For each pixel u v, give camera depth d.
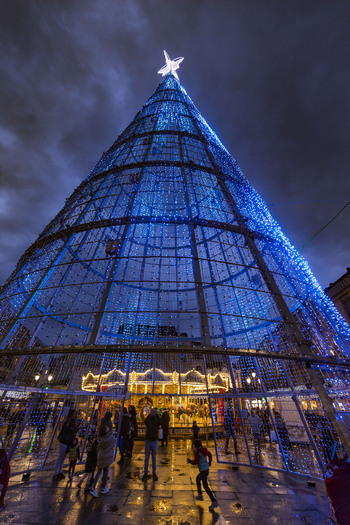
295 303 11.27
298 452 10.17
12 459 8.38
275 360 10.33
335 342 9.45
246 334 12.91
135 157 18.53
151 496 6.22
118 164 18.95
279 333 10.13
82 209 15.38
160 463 9.53
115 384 11.73
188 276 16.38
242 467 9.16
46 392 8.75
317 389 7.35
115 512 5.32
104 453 6.49
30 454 9.11
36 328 10.66
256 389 11.05
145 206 18.47
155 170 19.67
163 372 14.37
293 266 12.45
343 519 4.26
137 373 14.45
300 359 7.67
